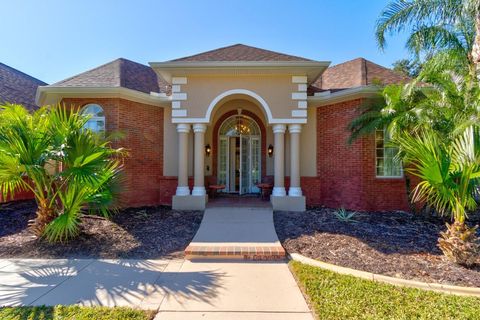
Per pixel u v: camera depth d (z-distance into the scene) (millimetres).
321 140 12562
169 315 4020
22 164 6555
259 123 15156
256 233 8094
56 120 7230
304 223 9203
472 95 7992
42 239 7328
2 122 6820
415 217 10102
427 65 9273
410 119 8453
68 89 11234
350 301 4262
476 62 8391
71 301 4434
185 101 11500
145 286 5012
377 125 9531
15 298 4527
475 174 5355
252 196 14141
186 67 11062
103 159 7344
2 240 7535
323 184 12445
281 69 11148
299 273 5375
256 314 4070
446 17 9086
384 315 3881
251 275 5531
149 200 12453
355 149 11469
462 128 6555
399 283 5000
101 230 8281
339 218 9742
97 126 11633
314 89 13633
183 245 7410
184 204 11273
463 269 5602
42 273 5586
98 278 5363
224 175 15352
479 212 10094
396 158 8961
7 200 12320
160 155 12938
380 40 10188
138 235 8023
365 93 11211
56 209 7602
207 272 5695
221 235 7918
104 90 11383
